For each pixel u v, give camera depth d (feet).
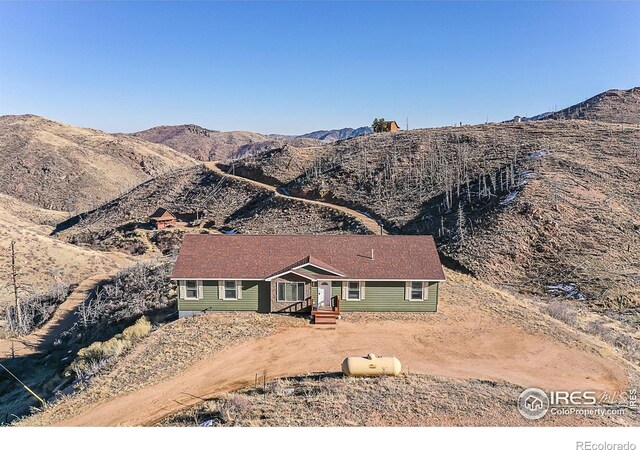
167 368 73.51
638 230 159.43
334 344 81.20
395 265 97.40
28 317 153.58
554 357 76.28
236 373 70.79
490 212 181.27
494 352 78.07
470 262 152.76
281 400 56.24
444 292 111.96
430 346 80.48
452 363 73.41
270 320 91.97
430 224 197.88
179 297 95.50
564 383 66.13
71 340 124.88
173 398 63.62
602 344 87.25
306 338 83.76
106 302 143.95
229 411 53.01
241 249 101.04
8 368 112.16
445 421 48.91
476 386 61.67
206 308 95.81
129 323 108.27
